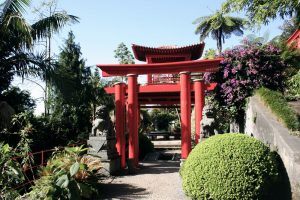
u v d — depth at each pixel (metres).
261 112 9.53
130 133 12.11
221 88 13.38
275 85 12.60
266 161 6.01
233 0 9.25
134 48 16.50
